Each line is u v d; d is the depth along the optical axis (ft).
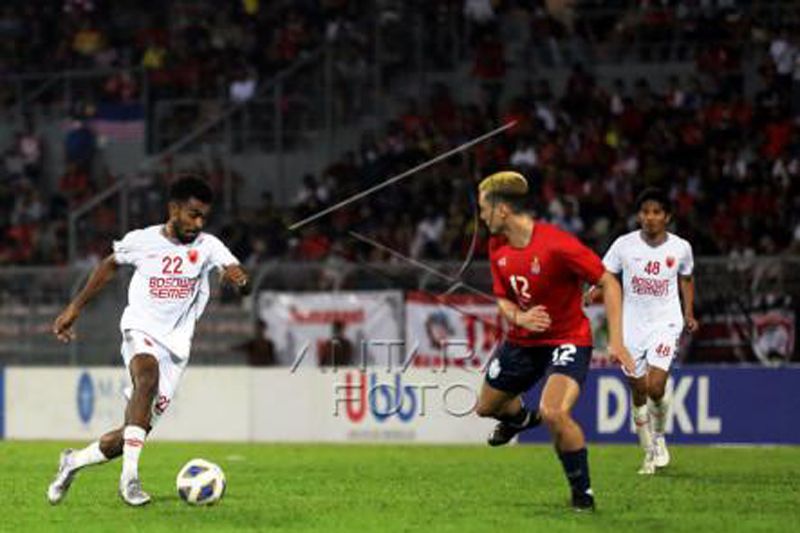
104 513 132.46
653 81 342.85
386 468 190.90
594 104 326.65
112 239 343.26
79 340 287.28
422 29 356.79
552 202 305.12
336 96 356.59
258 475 179.63
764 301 246.06
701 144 314.14
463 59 355.36
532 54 350.43
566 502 141.79
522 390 138.10
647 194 176.55
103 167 370.94
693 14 340.39
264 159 357.41
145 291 133.49
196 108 371.56
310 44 371.35
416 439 244.63
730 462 197.98
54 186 382.63
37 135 384.68
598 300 247.70
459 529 120.16
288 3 378.94
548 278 125.70
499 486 162.30
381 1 362.94
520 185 125.70
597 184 308.19
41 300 288.10
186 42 383.24
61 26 401.90
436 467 192.24
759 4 336.29
